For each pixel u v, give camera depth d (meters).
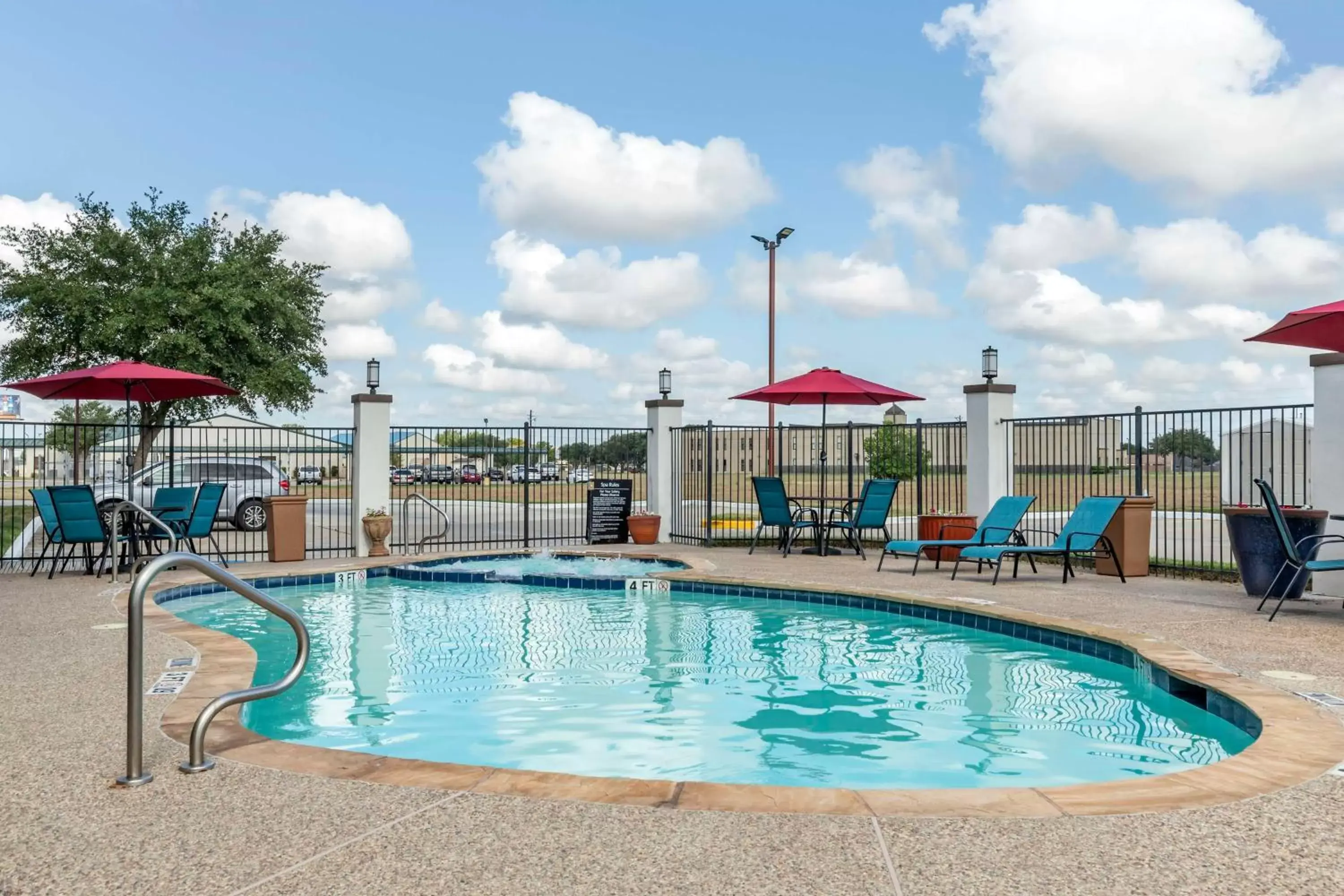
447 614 9.03
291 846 2.72
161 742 3.87
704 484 16.72
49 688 4.95
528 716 5.25
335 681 6.18
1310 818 2.95
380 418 13.98
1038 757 4.45
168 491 11.89
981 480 12.96
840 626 8.27
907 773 4.19
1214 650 5.96
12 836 2.82
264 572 11.02
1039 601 8.43
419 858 2.62
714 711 5.36
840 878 2.47
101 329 20.95
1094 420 11.77
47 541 11.21
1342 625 7.02
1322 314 6.72
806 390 13.49
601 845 2.72
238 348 22.61
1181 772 3.45
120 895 2.39
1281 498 9.89
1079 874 2.50
